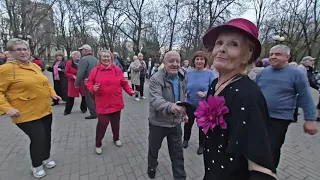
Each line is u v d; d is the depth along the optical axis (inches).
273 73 96.8
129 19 863.1
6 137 163.3
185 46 743.1
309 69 236.8
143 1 842.2
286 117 92.3
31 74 95.7
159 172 114.0
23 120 95.4
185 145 147.2
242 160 34.5
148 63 678.5
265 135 31.9
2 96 89.2
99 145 135.7
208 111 39.1
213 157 39.0
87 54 198.1
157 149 102.8
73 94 224.8
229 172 35.9
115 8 824.3
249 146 31.8
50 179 106.0
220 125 36.6
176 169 101.2
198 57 134.9
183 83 101.3
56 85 285.7
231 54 37.9
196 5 674.8
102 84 128.3
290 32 832.3
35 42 1086.4
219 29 40.0
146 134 173.9
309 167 123.5
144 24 865.5
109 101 131.6
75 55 221.8
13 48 91.7
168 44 897.5
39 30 1068.5
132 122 208.5
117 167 118.7
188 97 134.5
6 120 207.2
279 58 92.6
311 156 138.3
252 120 32.7
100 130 132.6
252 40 37.7
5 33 949.8
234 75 40.0
